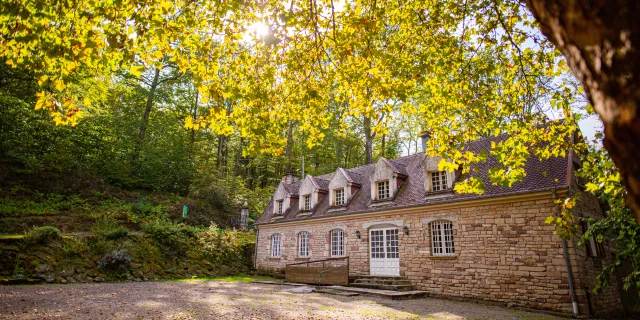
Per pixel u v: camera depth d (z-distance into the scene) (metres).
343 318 8.91
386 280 15.25
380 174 17.78
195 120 5.98
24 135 20.52
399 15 6.93
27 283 12.35
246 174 41.66
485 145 16.11
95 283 13.84
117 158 26.75
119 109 29.28
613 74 1.05
